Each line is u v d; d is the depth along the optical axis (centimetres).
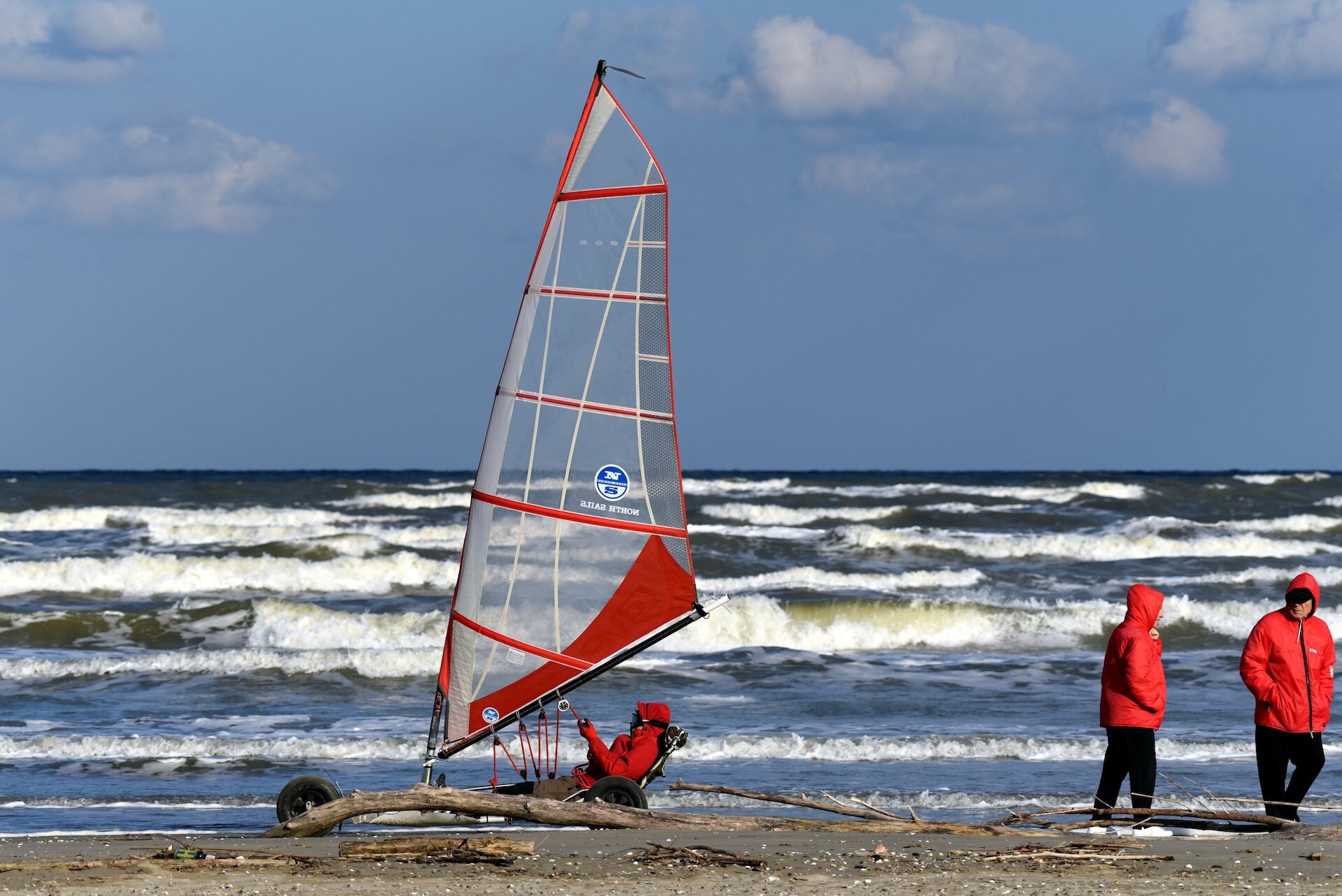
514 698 3453
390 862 2847
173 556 10969
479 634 3453
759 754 4938
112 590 10694
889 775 4559
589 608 3438
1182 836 3272
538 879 2669
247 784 4422
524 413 3453
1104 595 10050
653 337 3416
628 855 2914
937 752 4959
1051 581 10781
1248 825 3391
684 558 3416
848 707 6075
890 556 12650
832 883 2619
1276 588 10294
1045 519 15788
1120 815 3425
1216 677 6906
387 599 10175
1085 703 6200
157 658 7050
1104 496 18875
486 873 2744
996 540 12938
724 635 8669
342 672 6988
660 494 3419
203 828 3716
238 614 8712
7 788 4347
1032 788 4334
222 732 5419
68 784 4409
